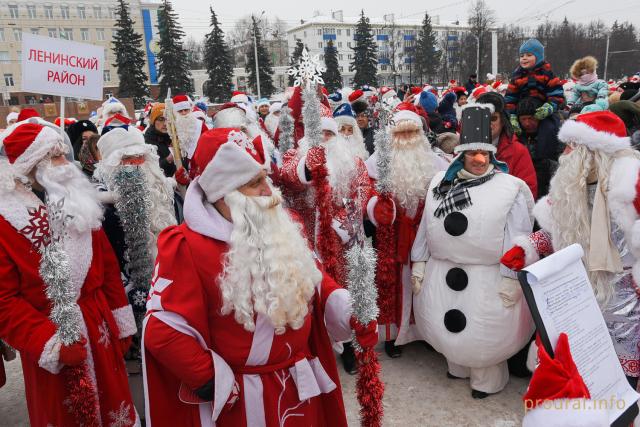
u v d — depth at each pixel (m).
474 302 2.95
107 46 54.38
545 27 55.12
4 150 2.33
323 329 1.99
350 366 3.58
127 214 2.80
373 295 1.84
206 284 1.66
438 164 3.77
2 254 2.16
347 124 4.40
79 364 2.14
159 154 5.23
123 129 3.32
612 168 2.28
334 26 77.62
